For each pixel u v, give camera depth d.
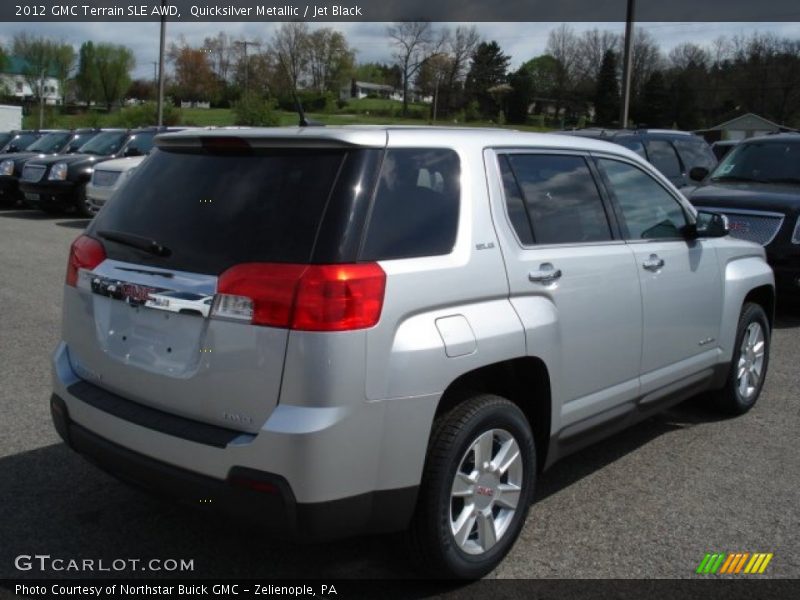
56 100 66.19
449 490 3.22
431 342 3.10
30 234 14.44
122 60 65.69
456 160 3.49
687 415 5.72
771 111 62.94
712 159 13.36
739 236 8.73
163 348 3.19
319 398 2.84
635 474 4.64
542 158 3.97
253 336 2.91
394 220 3.14
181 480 3.05
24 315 8.10
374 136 3.19
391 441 3.02
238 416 2.97
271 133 3.24
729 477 4.61
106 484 4.27
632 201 4.54
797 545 3.81
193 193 3.33
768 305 5.93
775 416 5.72
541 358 3.61
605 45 56.28
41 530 3.78
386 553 3.65
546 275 3.68
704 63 63.09
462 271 3.29
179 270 3.15
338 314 2.86
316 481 2.85
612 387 4.21
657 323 4.51
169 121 33.66
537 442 3.86
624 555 3.69
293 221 3.02
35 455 4.61
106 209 3.68
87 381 3.56
